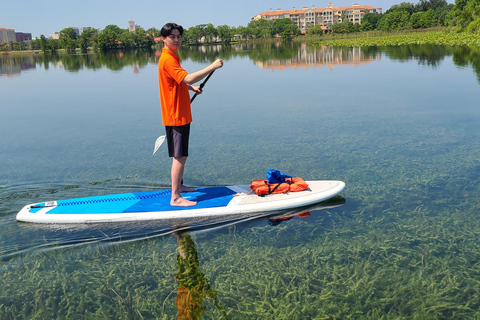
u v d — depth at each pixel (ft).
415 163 19.89
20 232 13.99
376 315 9.63
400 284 10.75
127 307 10.06
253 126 28.94
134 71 83.56
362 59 88.22
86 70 90.48
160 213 14.49
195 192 16.14
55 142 26.08
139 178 18.71
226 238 13.48
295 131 27.07
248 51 156.46
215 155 22.09
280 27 381.60
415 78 51.26
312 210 15.38
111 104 41.11
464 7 236.02
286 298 10.30
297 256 12.21
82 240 13.47
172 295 10.52
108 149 23.94
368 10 489.67
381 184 17.48
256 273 11.40
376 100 37.63
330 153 21.97
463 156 20.58
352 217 14.69
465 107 32.45
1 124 32.30
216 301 10.23
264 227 14.19
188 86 14.56
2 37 634.43
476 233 13.24
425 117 29.73
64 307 10.14
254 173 19.13
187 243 13.19
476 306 9.83
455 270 11.30
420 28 309.42
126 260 12.24
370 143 23.62
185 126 14.05
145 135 27.30
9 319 9.71
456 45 118.62
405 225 13.94
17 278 11.39
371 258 12.00
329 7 499.10
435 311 9.70
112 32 292.40
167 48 13.26
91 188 17.65
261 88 49.21
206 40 339.16
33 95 49.39
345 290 10.56
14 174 19.72
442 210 14.93
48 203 15.35
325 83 51.57
